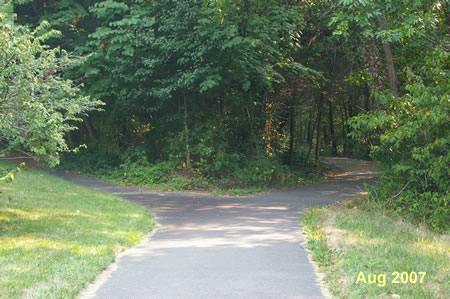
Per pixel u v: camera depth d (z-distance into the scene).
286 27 20.94
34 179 19.38
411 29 13.37
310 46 25.41
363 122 14.08
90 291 6.15
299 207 15.64
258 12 20.98
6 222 10.66
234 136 25.17
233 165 22.91
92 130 28.72
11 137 10.85
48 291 5.83
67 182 20.55
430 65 13.29
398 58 19.16
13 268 6.82
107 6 22.61
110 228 10.71
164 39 21.50
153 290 6.17
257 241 9.60
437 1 14.74
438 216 12.20
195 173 22.34
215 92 23.55
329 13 22.50
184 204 16.38
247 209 15.08
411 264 7.18
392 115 13.89
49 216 11.82
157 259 7.99
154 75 23.00
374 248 8.22
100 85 23.84
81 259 7.59
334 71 27.45
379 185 16.03
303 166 32.25
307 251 8.61
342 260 7.54
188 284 6.45
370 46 16.58
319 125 31.64
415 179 13.87
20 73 9.88
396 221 12.23
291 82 26.52
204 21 20.00
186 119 23.58
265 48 20.98
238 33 20.56
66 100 12.56
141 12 22.55
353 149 47.84
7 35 9.72
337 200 17.66
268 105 27.30
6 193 15.10
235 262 7.75
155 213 14.08
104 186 21.72
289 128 35.47
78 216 12.11
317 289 6.21
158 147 25.53
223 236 10.20
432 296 5.62
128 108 24.36
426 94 12.55
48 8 26.30
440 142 12.39
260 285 6.39
